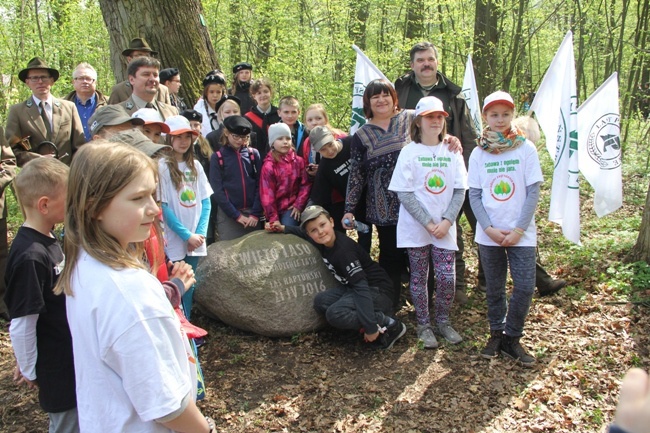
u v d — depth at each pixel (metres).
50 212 2.37
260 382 3.95
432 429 3.36
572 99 4.96
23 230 2.36
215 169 5.12
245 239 4.85
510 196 4.00
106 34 14.75
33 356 2.31
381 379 3.93
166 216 4.21
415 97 5.11
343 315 4.27
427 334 4.38
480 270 5.36
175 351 1.60
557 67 5.26
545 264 5.89
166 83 6.12
